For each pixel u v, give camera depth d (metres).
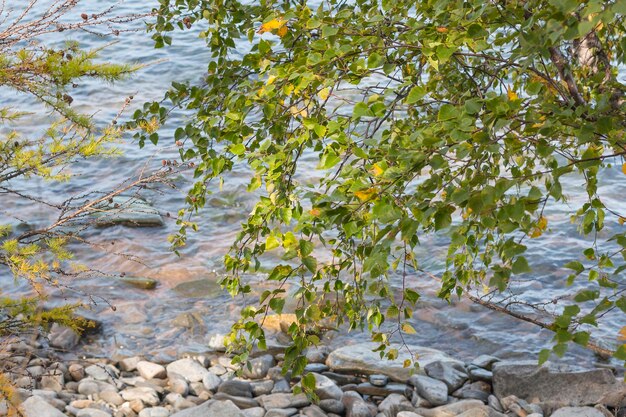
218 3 4.39
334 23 3.32
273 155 3.34
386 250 2.76
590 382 6.66
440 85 4.47
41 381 6.75
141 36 18.86
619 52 4.30
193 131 4.20
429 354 7.46
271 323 8.27
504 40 3.05
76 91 15.59
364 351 7.43
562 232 10.07
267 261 9.80
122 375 7.28
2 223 10.43
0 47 3.97
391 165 3.09
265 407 6.52
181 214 4.65
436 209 2.65
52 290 8.79
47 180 4.24
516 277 9.16
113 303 8.73
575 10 2.42
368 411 6.45
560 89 3.35
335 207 3.07
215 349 7.84
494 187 2.61
